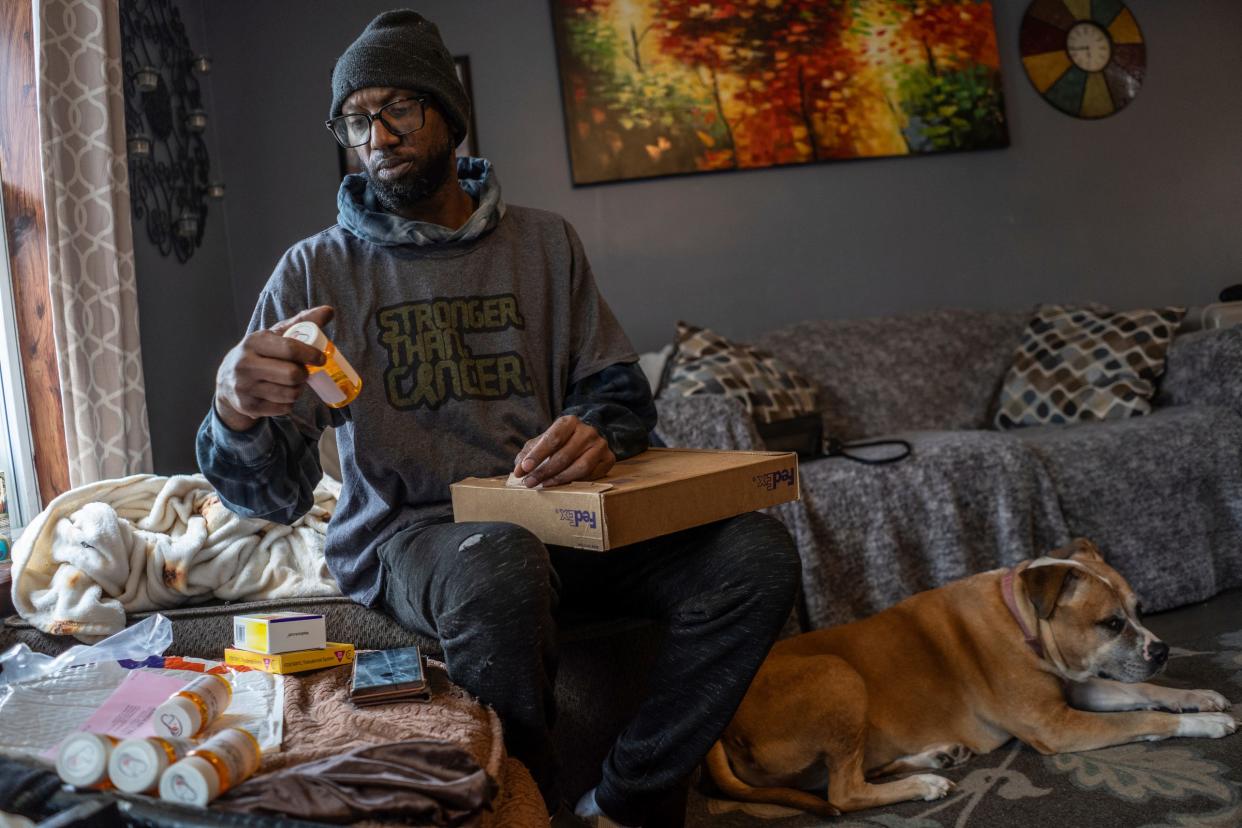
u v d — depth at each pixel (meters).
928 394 3.52
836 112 3.77
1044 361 3.46
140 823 0.94
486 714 1.26
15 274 2.22
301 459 1.50
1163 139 4.10
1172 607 2.82
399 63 1.57
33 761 1.06
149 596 1.79
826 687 1.77
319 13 3.43
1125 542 2.82
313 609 1.70
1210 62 4.14
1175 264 4.11
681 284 3.68
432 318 1.59
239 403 1.26
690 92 3.65
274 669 1.41
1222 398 3.07
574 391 1.69
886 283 3.86
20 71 2.22
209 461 1.43
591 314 1.73
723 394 3.01
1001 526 2.71
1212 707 1.94
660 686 1.45
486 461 1.56
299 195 3.41
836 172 3.81
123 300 2.23
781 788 1.81
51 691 1.29
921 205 3.89
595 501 1.26
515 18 3.56
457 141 1.70
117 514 1.91
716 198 3.71
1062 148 4.02
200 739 1.10
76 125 2.18
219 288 3.23
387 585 1.54
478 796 0.97
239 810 0.92
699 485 1.38
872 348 3.54
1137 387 3.23
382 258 1.63
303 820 0.92
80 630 1.70
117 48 2.27
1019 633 1.92
